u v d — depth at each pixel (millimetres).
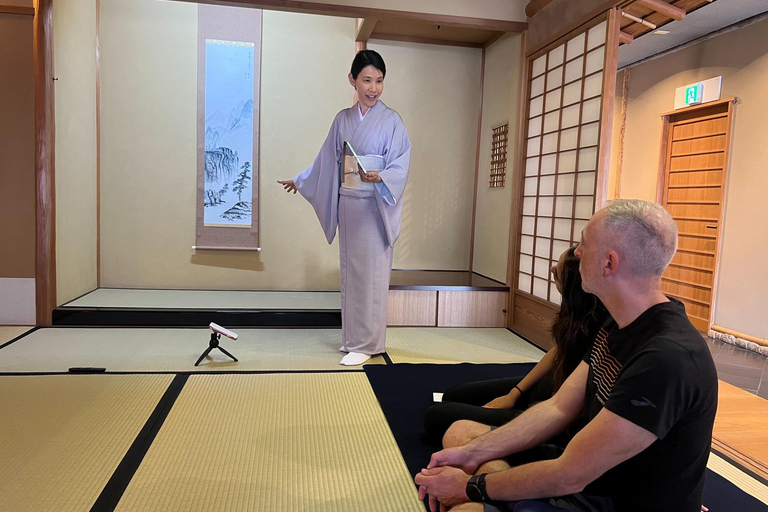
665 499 1066
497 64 4930
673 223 1094
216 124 4859
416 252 5355
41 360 3092
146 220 4867
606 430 1015
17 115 3713
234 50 4844
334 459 1998
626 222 1089
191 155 4875
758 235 4445
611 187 6461
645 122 5906
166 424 2264
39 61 3695
